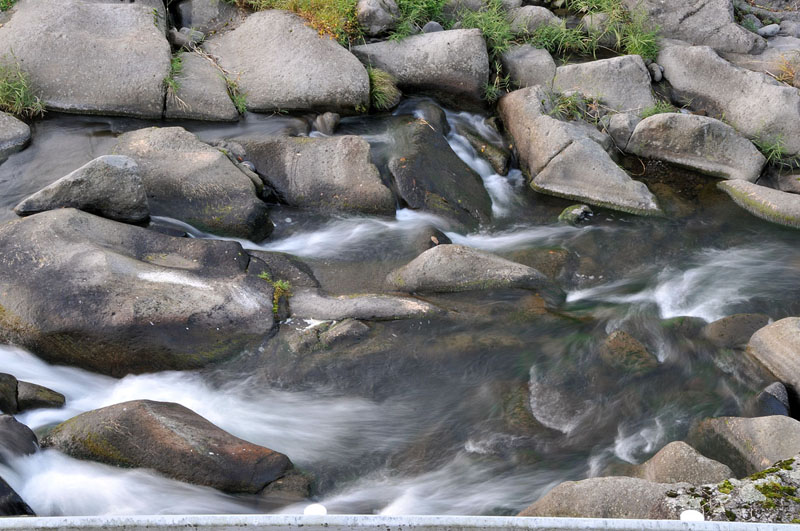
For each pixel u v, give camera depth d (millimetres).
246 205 6281
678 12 8633
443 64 7973
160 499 4008
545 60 8172
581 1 8812
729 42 8508
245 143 7016
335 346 5250
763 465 4238
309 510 3215
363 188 6691
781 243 6715
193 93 7418
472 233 6797
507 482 4344
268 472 4148
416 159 7031
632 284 6180
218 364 5109
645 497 3568
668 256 6543
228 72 7758
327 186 6758
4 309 5082
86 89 7336
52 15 7570
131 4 7965
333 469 4414
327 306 5512
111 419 4211
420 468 4449
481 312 5641
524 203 7246
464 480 4367
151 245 5695
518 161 7707
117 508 3965
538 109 7602
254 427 4676
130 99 7340
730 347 5332
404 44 8117
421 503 4195
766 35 8867
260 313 5344
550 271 6266
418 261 5930
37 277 5180
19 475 4008
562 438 4660
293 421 4750
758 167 7398
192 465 4059
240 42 7992
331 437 4641
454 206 6891
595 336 5473
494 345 5348
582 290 6105
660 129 7539
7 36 7430
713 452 4504
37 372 4980
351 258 6246
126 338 5016
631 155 7754
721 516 3396
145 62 7426
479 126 7996
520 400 4926
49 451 4219
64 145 7000
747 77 7836
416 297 5773
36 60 7344
